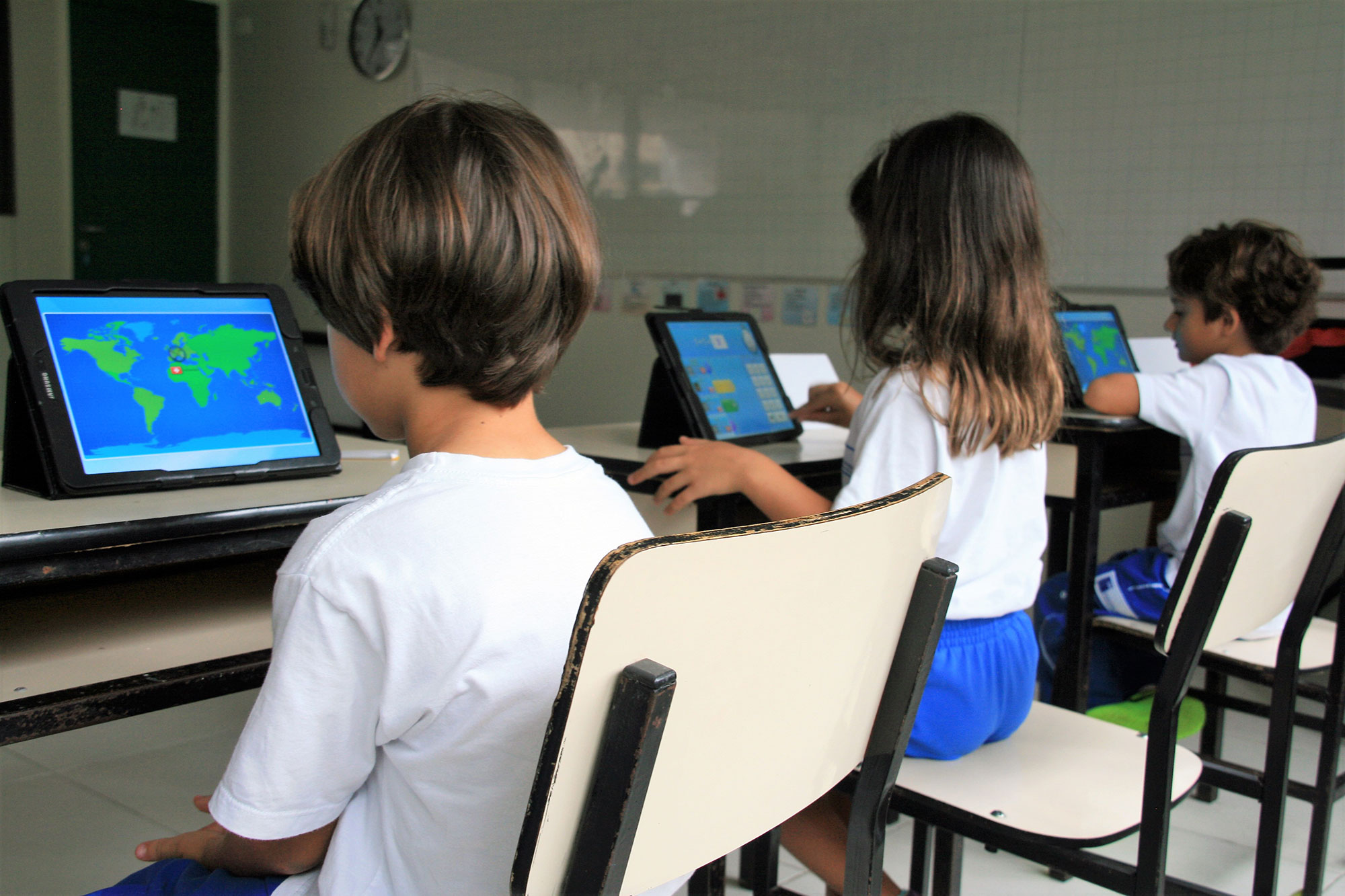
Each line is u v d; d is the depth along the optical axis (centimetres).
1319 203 290
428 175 61
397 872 63
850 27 391
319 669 58
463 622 57
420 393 67
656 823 55
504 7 509
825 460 166
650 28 455
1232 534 98
